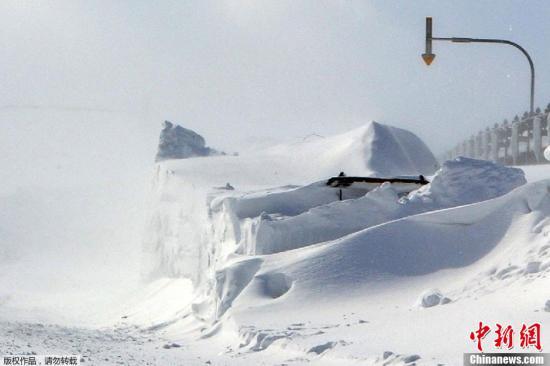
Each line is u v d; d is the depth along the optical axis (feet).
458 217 91.76
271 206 125.39
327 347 62.39
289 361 61.87
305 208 125.59
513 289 68.90
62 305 179.83
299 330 72.54
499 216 89.51
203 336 88.07
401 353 54.60
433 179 114.42
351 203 111.96
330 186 127.03
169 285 161.07
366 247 93.66
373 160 191.52
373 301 82.12
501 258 81.61
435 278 84.48
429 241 91.50
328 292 86.79
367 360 55.21
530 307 60.95
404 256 90.48
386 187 112.88
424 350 54.95
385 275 87.97
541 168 150.20
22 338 80.89
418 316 69.05
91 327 131.23
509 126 190.60
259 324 79.71
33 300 192.75
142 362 63.26
